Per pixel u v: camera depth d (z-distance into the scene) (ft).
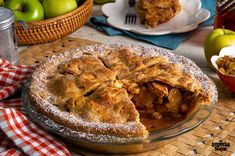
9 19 2.40
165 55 2.27
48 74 2.14
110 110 1.89
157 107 2.13
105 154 1.88
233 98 2.21
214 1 3.18
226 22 2.66
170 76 2.09
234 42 2.38
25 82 2.13
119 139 1.77
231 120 2.07
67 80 2.04
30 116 1.92
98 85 2.02
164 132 1.80
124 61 2.22
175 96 2.08
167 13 2.82
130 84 2.09
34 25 2.58
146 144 1.78
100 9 3.19
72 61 2.17
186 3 3.04
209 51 2.41
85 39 2.74
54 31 2.64
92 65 2.15
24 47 2.70
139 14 2.89
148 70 2.12
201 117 1.89
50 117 1.88
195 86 2.05
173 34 2.80
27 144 1.81
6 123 1.87
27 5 2.65
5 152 1.81
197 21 2.87
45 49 2.63
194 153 1.88
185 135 1.97
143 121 2.07
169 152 1.89
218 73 2.22
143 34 2.78
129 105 1.90
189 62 2.22
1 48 2.45
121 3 3.07
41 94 2.00
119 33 2.83
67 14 2.64
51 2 2.70
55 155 1.78
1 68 2.31
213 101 1.99
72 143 1.89
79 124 1.80
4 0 2.85
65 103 1.95
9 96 2.17
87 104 1.91
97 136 1.78
